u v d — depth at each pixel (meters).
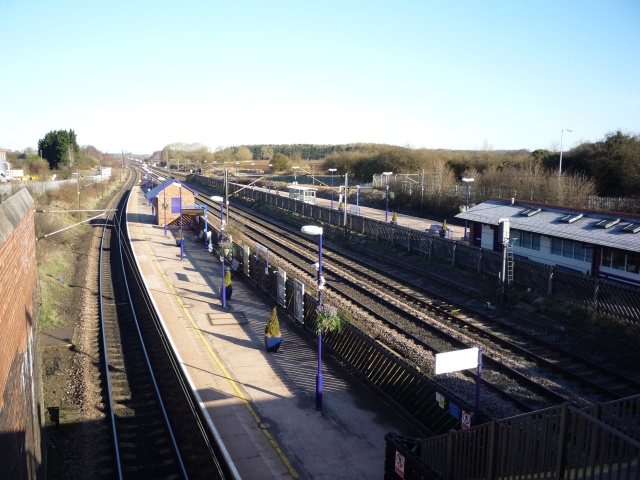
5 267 7.81
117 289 27.22
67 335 19.38
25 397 9.22
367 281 26.89
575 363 16.34
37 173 83.50
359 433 12.26
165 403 14.52
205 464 11.36
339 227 42.81
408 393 13.04
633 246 21.22
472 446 8.46
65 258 32.47
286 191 76.25
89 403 14.34
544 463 7.19
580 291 20.42
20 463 8.03
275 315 17.12
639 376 15.29
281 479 10.47
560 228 25.39
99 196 70.06
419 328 19.45
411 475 9.49
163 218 46.03
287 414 13.10
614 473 6.94
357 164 81.81
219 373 15.51
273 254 33.47
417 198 51.72
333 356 16.88
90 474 11.22
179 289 25.11
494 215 30.03
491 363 16.19
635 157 43.84
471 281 25.64
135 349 18.84
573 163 51.09
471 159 66.19
